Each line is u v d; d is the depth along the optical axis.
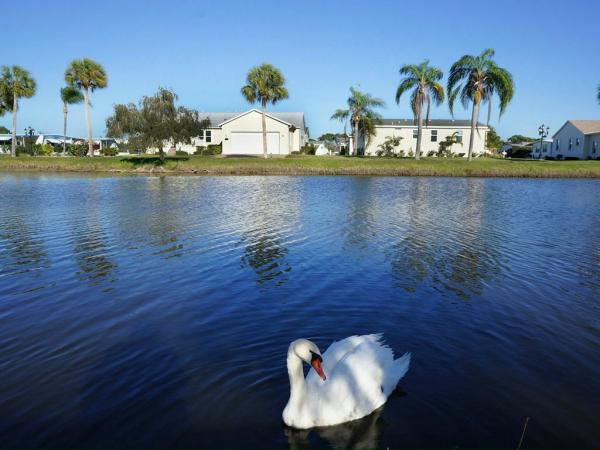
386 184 32.81
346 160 48.09
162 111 46.59
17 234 14.49
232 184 32.50
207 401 5.34
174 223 16.45
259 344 6.80
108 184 32.19
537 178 39.91
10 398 5.42
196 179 37.00
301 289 9.24
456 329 7.35
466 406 5.26
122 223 16.41
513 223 16.78
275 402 5.32
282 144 60.88
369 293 9.02
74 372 6.01
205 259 11.50
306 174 42.97
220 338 7.00
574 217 18.25
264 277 10.04
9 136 81.88
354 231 15.09
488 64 46.97
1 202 22.14
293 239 13.84
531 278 10.03
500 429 4.87
